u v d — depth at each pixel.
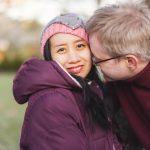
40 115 2.09
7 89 15.34
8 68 27.88
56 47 2.26
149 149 2.41
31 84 2.13
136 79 2.32
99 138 2.23
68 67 2.27
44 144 2.06
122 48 2.22
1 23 26.33
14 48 27.52
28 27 23.67
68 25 2.24
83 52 2.29
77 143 2.08
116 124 2.43
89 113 2.23
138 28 2.22
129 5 2.30
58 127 2.07
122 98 2.43
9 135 7.28
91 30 2.26
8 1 13.45
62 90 2.15
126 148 2.47
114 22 2.22
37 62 2.17
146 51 2.24
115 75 2.32
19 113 9.82
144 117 2.39
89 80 2.35
